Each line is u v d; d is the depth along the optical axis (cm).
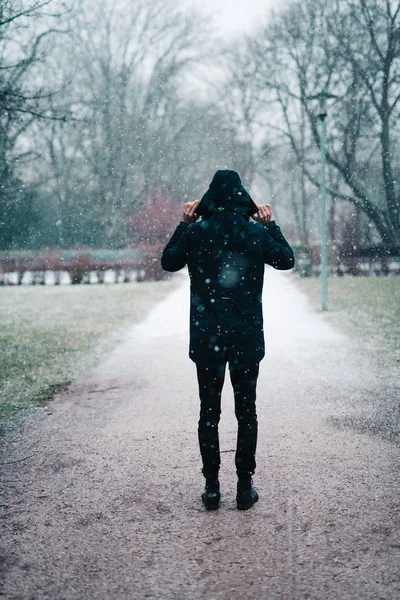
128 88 4478
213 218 308
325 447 411
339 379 630
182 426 474
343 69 3098
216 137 4734
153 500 329
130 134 4444
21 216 4691
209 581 243
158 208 3350
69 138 4131
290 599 228
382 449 404
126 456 406
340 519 297
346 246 3095
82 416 518
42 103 920
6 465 395
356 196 3297
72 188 4628
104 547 276
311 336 938
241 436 310
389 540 273
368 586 235
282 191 4931
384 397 548
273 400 552
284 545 272
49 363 781
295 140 3856
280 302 1542
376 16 2912
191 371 700
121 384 648
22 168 4025
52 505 326
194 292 309
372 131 3234
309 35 3188
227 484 351
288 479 354
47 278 3134
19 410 541
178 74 4375
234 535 283
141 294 2006
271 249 312
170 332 1050
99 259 3572
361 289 1934
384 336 908
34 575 252
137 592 237
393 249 3078
